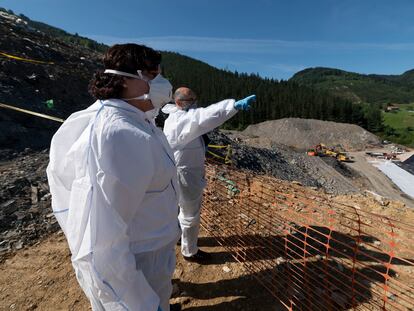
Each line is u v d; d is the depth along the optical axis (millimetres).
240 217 5027
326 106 101125
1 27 17906
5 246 4289
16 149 8156
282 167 25141
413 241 4320
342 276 3549
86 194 1385
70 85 14117
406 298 3123
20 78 12297
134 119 1584
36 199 5504
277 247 4191
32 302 3318
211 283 3557
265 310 3146
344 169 37344
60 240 4484
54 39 23672
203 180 3602
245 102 2545
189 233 3736
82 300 3326
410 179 36906
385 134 98938
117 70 1590
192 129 2641
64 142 1634
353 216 5125
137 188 1449
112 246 1383
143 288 1478
